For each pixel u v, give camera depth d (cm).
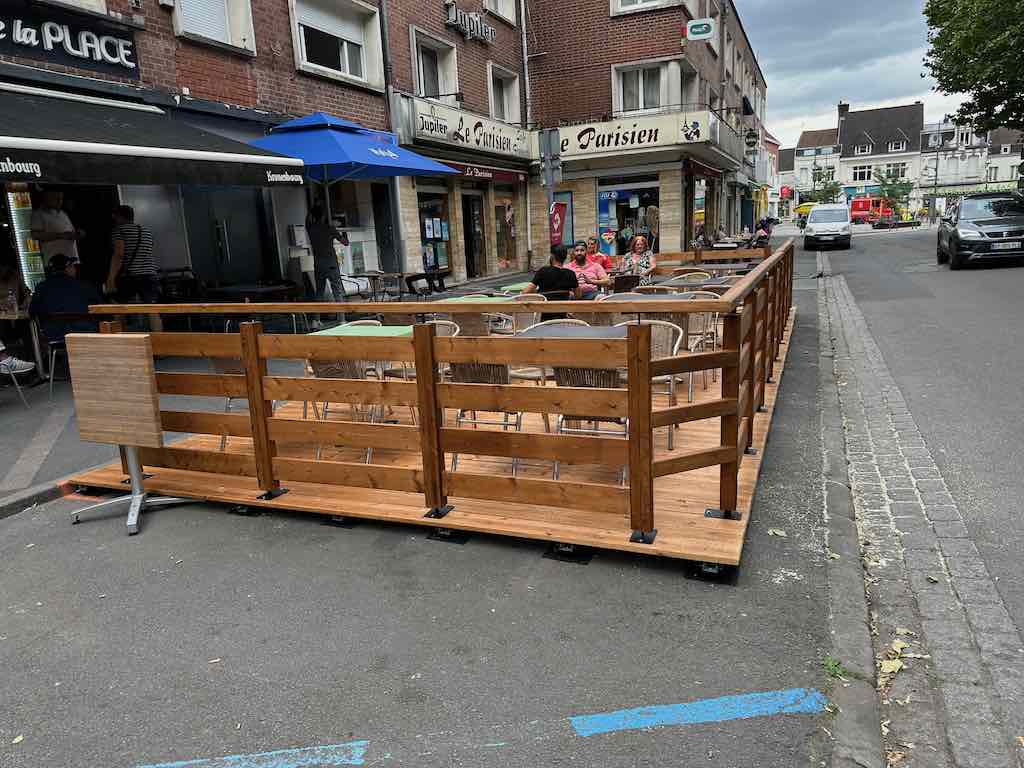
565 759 238
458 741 249
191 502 480
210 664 299
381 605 340
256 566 386
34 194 909
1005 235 1594
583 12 2114
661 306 355
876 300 1300
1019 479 457
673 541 363
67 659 307
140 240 916
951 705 259
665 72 2095
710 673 280
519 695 271
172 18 970
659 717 256
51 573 387
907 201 8394
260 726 261
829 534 392
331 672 290
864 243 3253
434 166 1134
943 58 2166
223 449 562
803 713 256
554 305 375
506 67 2036
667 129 1967
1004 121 2191
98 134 714
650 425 360
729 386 378
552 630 314
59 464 545
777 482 466
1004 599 325
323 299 1148
